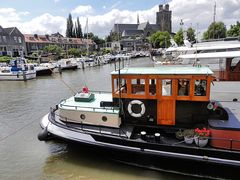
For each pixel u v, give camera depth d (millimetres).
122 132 7859
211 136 6996
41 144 10320
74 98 9547
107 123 8164
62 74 37000
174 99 7273
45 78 32312
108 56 59406
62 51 66500
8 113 15297
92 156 8445
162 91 7359
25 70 31031
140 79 7535
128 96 7797
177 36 62812
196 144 7000
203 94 7027
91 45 92500
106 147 7656
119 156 7793
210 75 6812
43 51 66375
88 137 8023
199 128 7211
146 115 7742
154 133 7859
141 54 71875
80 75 35781
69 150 9047
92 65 48875
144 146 7371
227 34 62031
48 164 8656
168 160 7148
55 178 7809
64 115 8836
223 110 7410
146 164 7562
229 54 13906
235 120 7352
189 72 7102
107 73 37906
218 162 6586
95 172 7973
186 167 7082
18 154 9516
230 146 6762
